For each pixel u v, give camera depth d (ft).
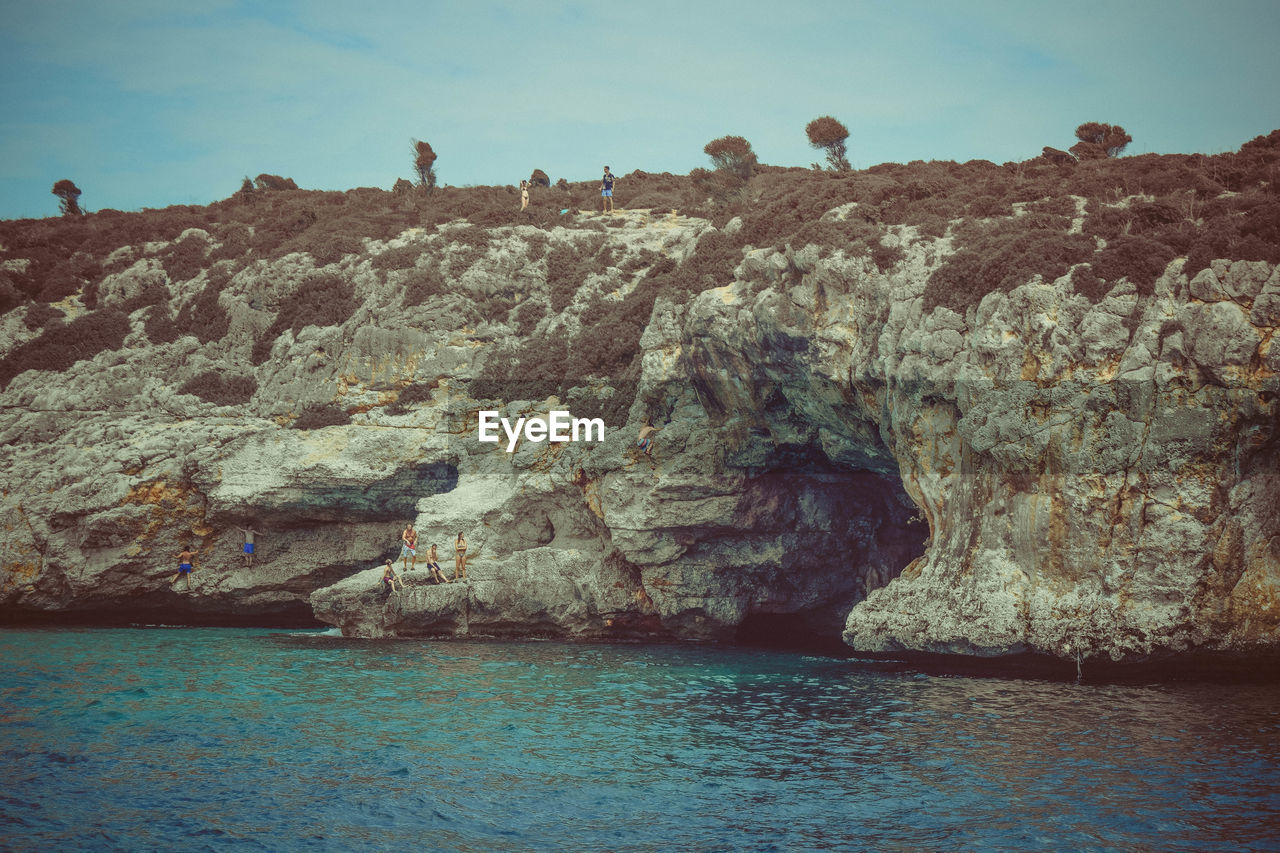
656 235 204.64
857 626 111.96
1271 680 98.07
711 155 193.16
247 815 62.69
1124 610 92.43
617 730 84.33
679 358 139.33
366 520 162.50
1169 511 91.40
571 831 60.54
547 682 105.91
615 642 142.51
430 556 143.43
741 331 125.08
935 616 103.71
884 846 57.62
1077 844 56.85
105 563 155.33
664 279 170.09
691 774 71.56
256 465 158.20
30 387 182.91
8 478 163.53
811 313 118.73
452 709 92.02
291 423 169.07
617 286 187.62
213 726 84.28
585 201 241.35
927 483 109.60
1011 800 64.23
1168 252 96.43
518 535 152.15
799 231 124.98
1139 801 63.26
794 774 71.20
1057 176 138.41
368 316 176.86
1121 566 93.30
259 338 187.93
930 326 106.42
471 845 58.34
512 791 67.77
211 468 156.97
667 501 137.39
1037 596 96.99
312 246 202.49
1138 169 133.90
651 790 68.08
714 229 161.58
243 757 75.10
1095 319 95.86
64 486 159.12
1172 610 90.79
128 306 202.59
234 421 168.66
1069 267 100.68
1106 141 174.91
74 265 220.02
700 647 137.49
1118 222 106.22
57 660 117.80
